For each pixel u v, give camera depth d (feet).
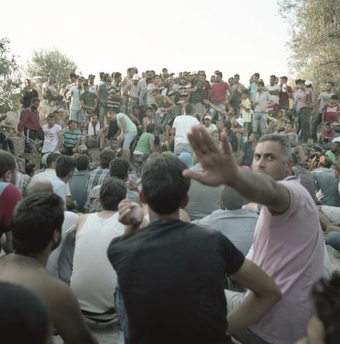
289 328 7.93
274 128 50.42
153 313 6.15
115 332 13.29
